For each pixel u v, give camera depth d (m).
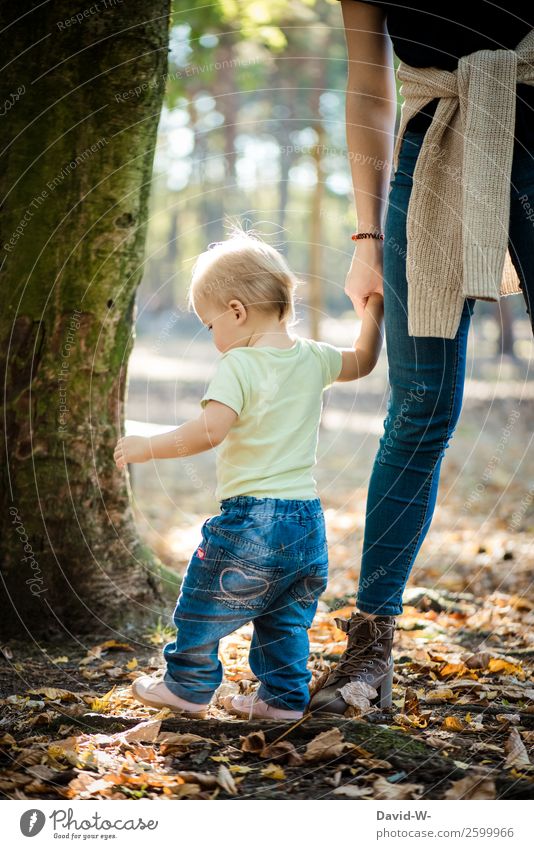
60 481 2.93
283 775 1.76
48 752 1.86
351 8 2.17
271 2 7.05
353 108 2.20
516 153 1.93
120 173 2.89
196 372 14.61
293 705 2.06
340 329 15.96
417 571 4.37
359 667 2.09
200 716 2.07
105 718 2.08
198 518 6.19
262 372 2.10
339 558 4.86
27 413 2.86
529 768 1.77
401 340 2.04
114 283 2.96
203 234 21.55
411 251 1.99
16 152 2.81
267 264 2.20
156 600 3.15
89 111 2.83
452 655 2.76
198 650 2.04
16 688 2.41
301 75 11.95
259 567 2.01
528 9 1.94
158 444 2.06
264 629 2.11
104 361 2.99
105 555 3.04
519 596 3.69
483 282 1.84
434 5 1.98
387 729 1.92
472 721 2.09
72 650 2.80
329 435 10.07
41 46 2.79
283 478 2.07
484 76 1.90
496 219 1.86
